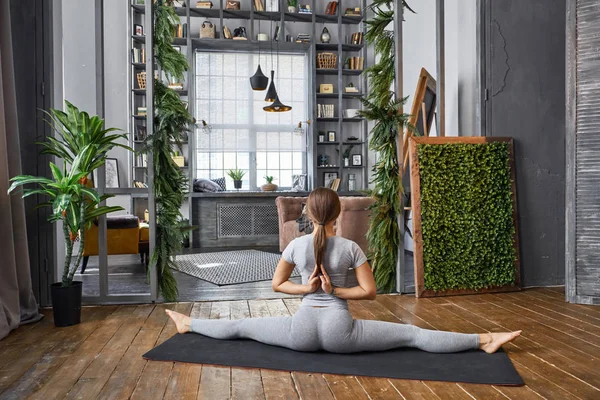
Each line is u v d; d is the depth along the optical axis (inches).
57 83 163.5
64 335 120.1
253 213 334.6
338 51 374.9
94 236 207.5
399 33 168.4
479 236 169.3
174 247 158.9
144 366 96.5
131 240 215.9
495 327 125.1
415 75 277.9
